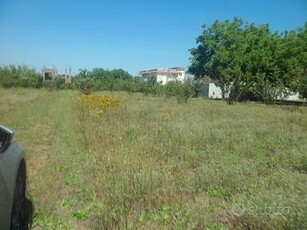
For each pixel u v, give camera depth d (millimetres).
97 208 5863
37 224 5387
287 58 46562
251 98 42469
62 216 5703
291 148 9820
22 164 5047
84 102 21250
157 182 6773
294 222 4609
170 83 35500
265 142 10914
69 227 5328
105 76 76812
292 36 49156
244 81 37562
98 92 42938
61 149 10391
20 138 12062
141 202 5957
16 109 20953
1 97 32094
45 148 10742
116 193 6184
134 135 11672
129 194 6188
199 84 42375
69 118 16484
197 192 6652
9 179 4129
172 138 10938
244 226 4867
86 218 5660
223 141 10867
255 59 45844
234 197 5996
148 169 7500
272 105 33156
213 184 6840
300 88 35156
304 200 5164
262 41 47406
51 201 6152
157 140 10672
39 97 33938
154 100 31766
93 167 8000
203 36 54969
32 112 19344
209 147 10039
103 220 5238
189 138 10938
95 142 10695
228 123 15195
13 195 4234
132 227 5070
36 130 13922
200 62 56094
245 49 48219
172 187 6566
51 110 20484
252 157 9227
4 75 50688
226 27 53312
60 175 7680
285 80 43219
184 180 7098
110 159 8383
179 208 5664
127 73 81375
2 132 4383
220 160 8570
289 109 27047
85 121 15383
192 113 19641
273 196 5508
